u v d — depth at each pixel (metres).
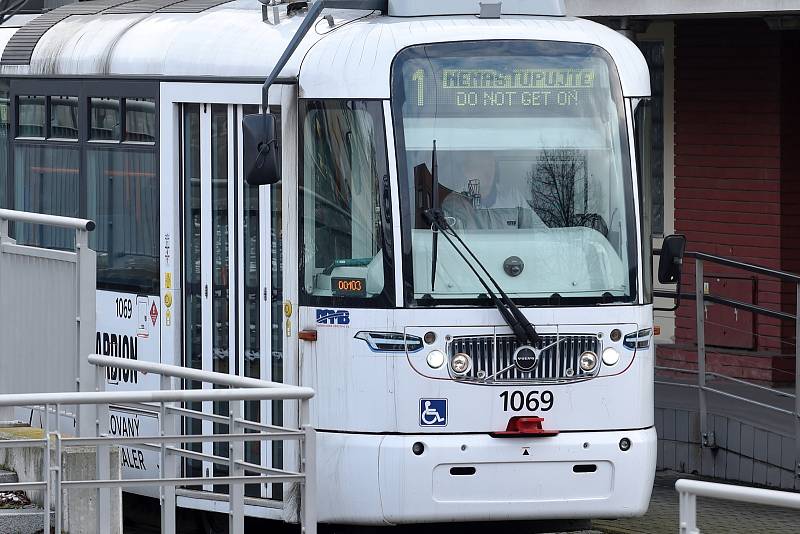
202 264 29.95
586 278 27.92
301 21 29.28
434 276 27.39
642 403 28.19
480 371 27.34
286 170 28.38
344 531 29.78
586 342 27.75
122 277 31.72
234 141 29.33
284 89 28.34
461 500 27.34
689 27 44.78
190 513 32.88
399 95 27.55
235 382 25.14
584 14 40.31
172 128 30.30
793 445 33.84
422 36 27.83
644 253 28.41
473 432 27.36
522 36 28.12
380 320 27.31
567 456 27.56
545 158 27.95
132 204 31.42
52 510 26.42
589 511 27.73
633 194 28.33
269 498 28.88
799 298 33.91
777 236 43.03
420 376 27.23
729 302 35.53
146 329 31.06
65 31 34.03
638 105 28.59
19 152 34.62
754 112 43.41
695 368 43.62
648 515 32.22
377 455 27.25
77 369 27.06
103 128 32.19
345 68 27.73
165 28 31.27
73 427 29.28
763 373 42.25
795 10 36.94
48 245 33.88
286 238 28.38
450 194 27.58
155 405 27.50
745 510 32.56
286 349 28.41
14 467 28.50
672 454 36.78
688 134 45.06
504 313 27.25
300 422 25.00
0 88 35.22
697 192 44.94
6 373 28.78
